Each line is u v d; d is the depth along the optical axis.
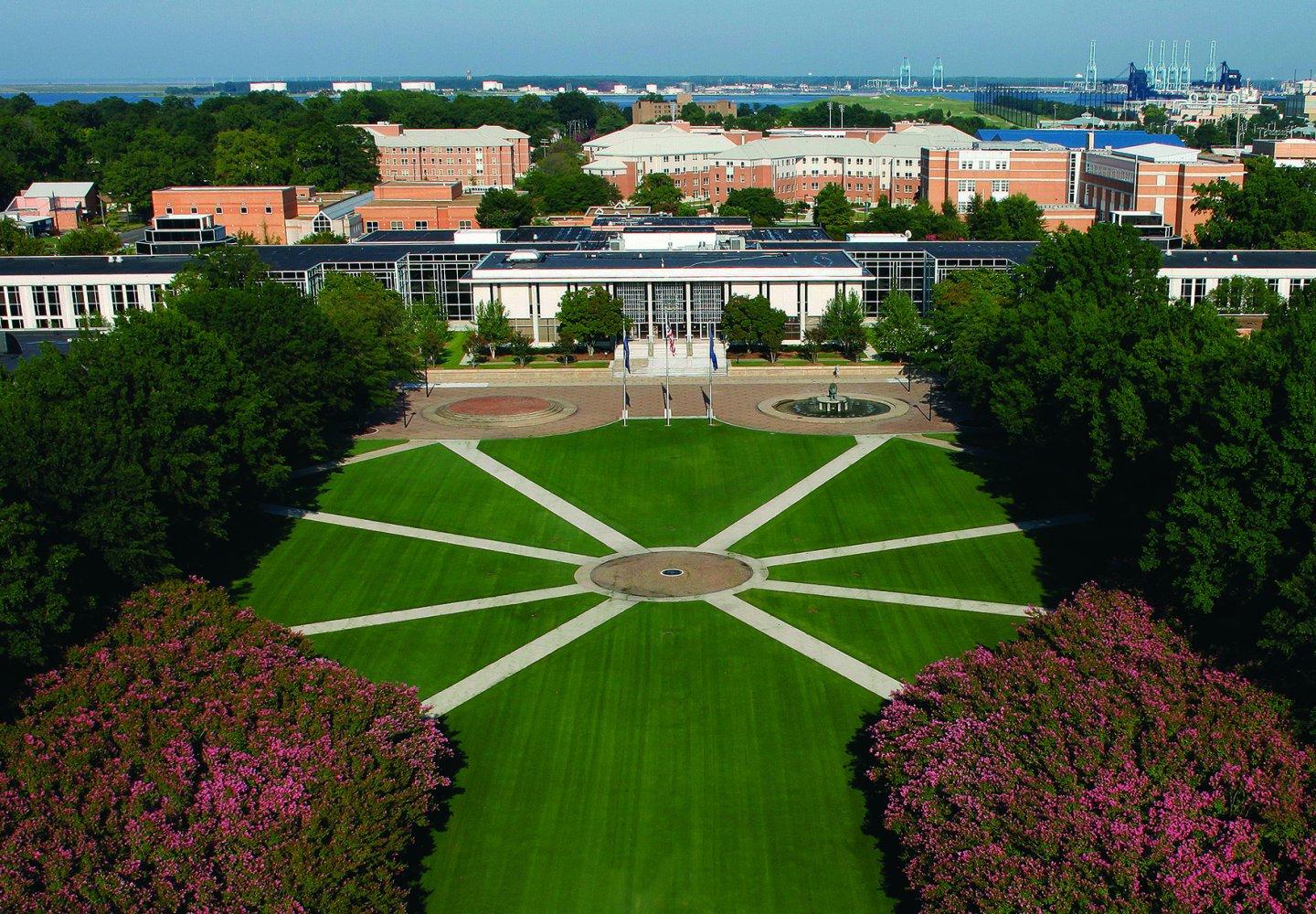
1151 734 57.84
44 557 71.31
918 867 56.78
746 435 141.12
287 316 125.81
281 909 50.56
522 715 80.06
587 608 96.62
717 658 87.75
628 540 111.44
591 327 176.25
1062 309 124.00
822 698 81.69
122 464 83.81
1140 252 143.62
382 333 152.50
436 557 107.19
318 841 54.62
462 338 195.12
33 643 64.31
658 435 141.62
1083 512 114.81
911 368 170.62
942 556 106.19
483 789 71.31
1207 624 70.31
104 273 185.38
